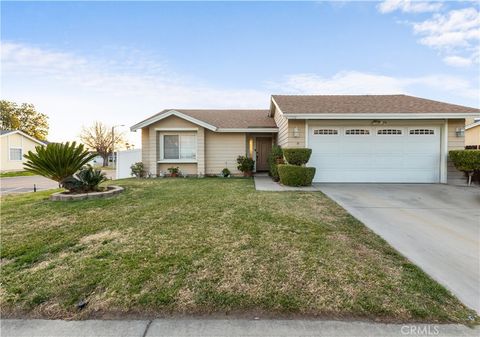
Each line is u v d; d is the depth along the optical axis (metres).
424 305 2.19
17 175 20.67
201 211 5.25
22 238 3.77
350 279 2.59
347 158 9.64
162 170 12.46
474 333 1.89
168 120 12.16
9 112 36.62
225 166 12.89
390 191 7.68
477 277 2.68
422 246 3.50
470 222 4.61
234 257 3.09
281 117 11.34
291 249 3.32
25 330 1.94
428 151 9.49
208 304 2.20
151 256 3.12
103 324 2.00
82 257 3.11
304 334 1.87
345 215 4.97
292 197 6.72
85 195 6.58
